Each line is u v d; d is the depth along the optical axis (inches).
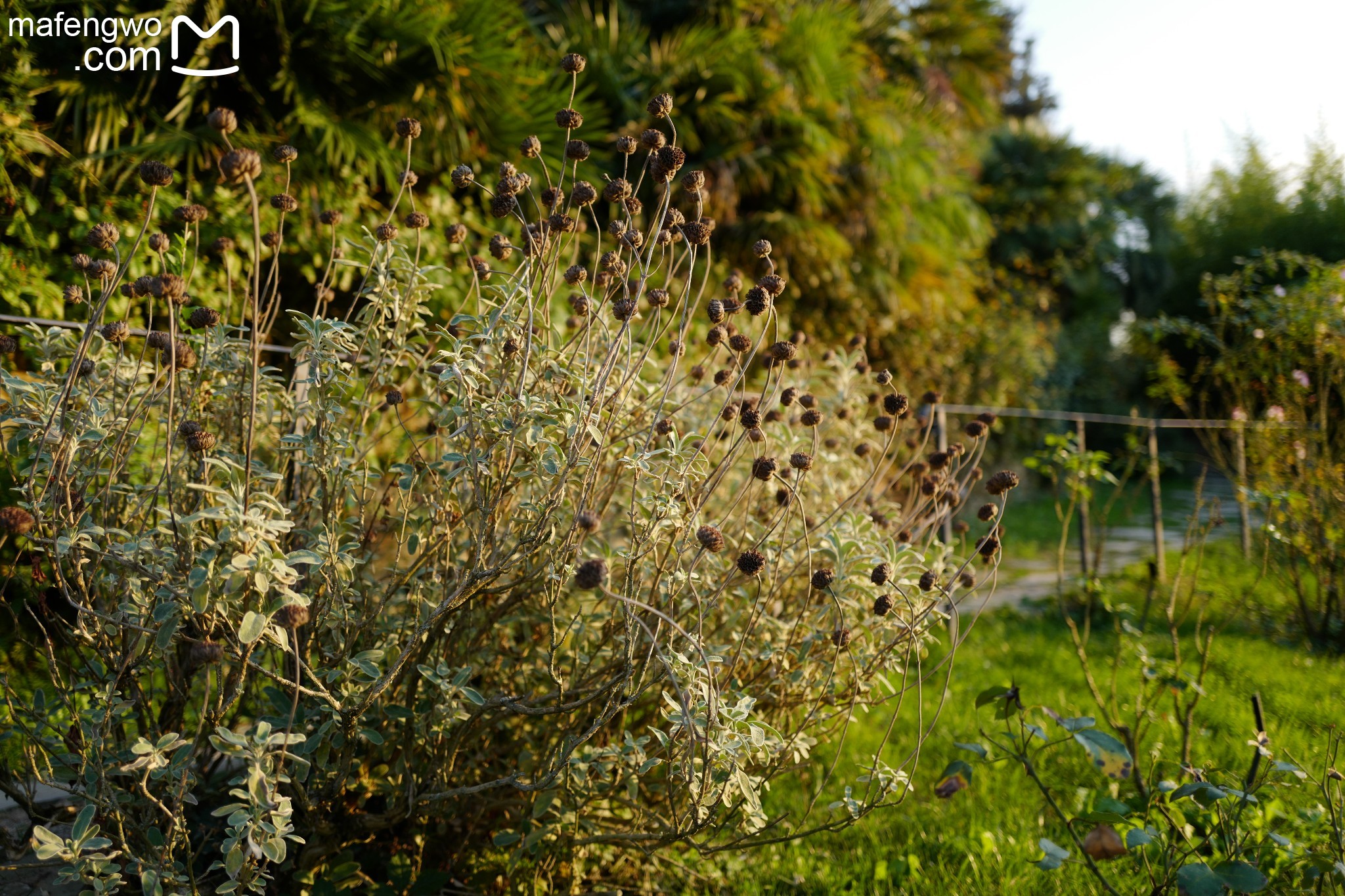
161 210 161.0
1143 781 104.4
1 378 74.6
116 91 165.9
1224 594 223.6
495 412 73.9
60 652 97.3
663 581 86.7
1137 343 293.9
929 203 361.7
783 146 292.4
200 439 65.7
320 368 81.8
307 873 76.5
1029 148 647.8
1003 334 447.2
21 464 77.0
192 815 82.6
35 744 77.7
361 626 76.8
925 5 398.9
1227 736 128.4
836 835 104.3
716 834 93.4
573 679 87.2
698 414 121.3
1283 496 163.3
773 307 82.7
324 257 174.2
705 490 81.7
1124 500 440.8
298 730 73.3
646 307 111.0
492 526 75.5
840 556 88.8
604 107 263.6
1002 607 229.5
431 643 79.8
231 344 83.4
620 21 299.6
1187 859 85.9
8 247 145.3
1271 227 510.3
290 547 83.5
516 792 88.2
